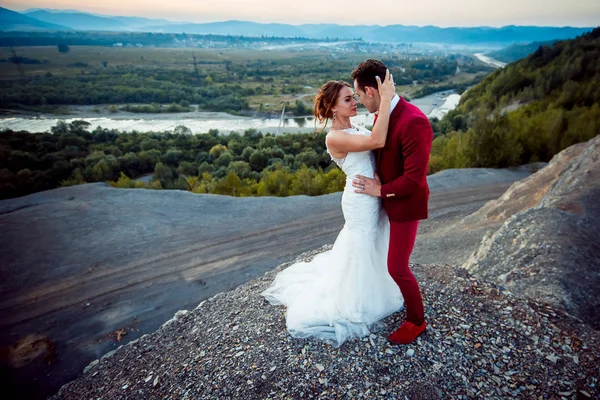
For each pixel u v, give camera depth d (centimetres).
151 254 1453
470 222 1398
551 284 508
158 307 1142
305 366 300
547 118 2842
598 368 281
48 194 2014
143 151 5547
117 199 1947
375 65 248
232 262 1394
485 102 6881
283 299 397
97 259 1415
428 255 1086
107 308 1140
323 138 6375
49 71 19825
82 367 912
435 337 317
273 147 5644
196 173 5078
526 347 305
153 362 387
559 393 263
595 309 467
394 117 254
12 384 866
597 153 1042
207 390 302
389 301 346
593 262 565
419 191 266
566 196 861
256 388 289
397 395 268
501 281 571
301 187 2548
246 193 2667
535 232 684
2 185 3881
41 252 1449
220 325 396
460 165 2677
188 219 1759
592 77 5212
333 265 342
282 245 1516
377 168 284
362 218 305
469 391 269
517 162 2534
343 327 324
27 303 1166
